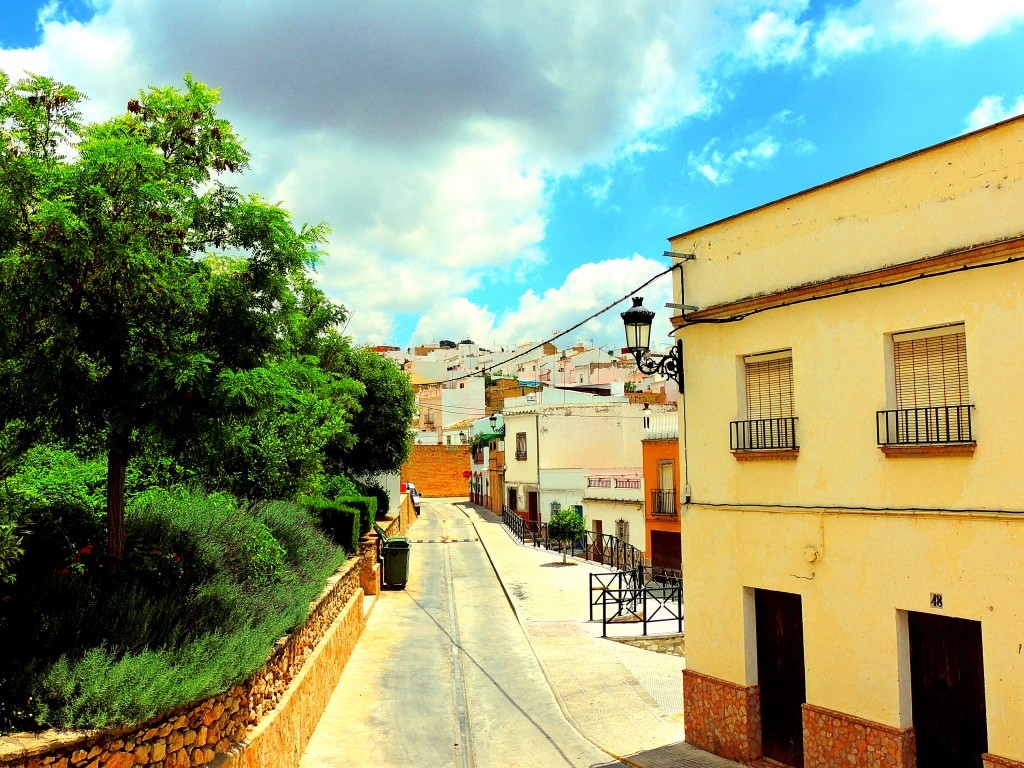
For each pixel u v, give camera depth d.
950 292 7.56
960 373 7.57
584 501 33.84
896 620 7.93
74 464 10.87
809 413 8.86
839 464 8.51
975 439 7.29
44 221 6.47
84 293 7.54
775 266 9.37
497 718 11.60
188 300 8.04
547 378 88.31
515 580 24.28
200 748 6.69
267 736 8.05
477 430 59.97
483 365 95.19
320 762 9.58
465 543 34.88
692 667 10.30
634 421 42.47
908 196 7.99
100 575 7.90
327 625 12.90
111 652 6.48
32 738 5.28
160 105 8.61
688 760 9.68
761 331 9.48
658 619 18.22
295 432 15.36
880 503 8.09
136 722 5.83
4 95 7.21
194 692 6.40
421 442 72.38
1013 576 6.98
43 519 8.10
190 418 7.58
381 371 29.11
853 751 8.23
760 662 9.62
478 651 15.72
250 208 8.26
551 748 10.35
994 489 7.14
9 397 7.59
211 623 7.93
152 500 10.94
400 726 11.05
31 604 6.81
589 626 17.69
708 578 10.10
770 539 9.27
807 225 9.01
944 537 7.52
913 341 7.97
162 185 7.43
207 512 10.95
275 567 10.73
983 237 7.32
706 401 10.22
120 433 7.70
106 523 8.93
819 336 8.77
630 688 13.01
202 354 7.48
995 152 7.27
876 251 8.26
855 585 8.30
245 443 9.45
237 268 8.41
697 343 10.41
